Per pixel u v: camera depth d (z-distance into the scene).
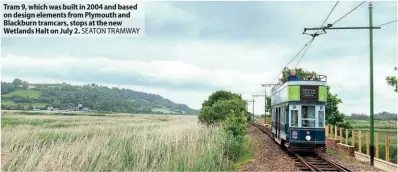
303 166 16.67
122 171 14.88
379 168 16.98
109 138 19.25
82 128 29.28
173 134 21.66
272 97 29.61
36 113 69.19
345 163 17.73
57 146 17.05
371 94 18.09
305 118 20.42
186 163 15.23
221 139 19.61
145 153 17.11
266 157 19.61
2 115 57.06
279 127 24.19
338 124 36.38
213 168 15.33
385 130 62.00
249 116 74.38
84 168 14.45
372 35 17.92
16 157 15.49
